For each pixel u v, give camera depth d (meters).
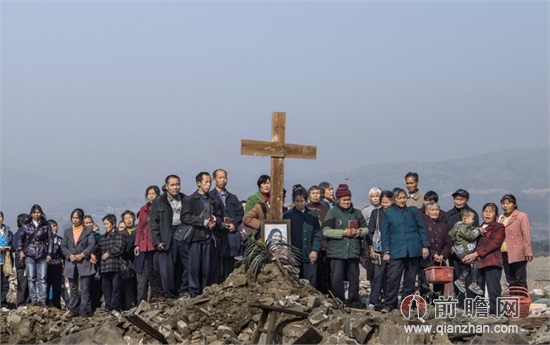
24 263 23.83
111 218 22.88
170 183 21.31
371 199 22.11
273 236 19.59
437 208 20.62
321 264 20.70
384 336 16.20
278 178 20.33
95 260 22.89
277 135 20.33
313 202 21.53
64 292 26.11
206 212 20.33
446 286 19.86
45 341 20.12
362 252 21.44
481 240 19.33
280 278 18.27
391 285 19.88
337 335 16.36
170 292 21.20
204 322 17.48
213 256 20.52
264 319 17.14
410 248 19.77
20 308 22.05
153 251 21.69
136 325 17.19
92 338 17.53
